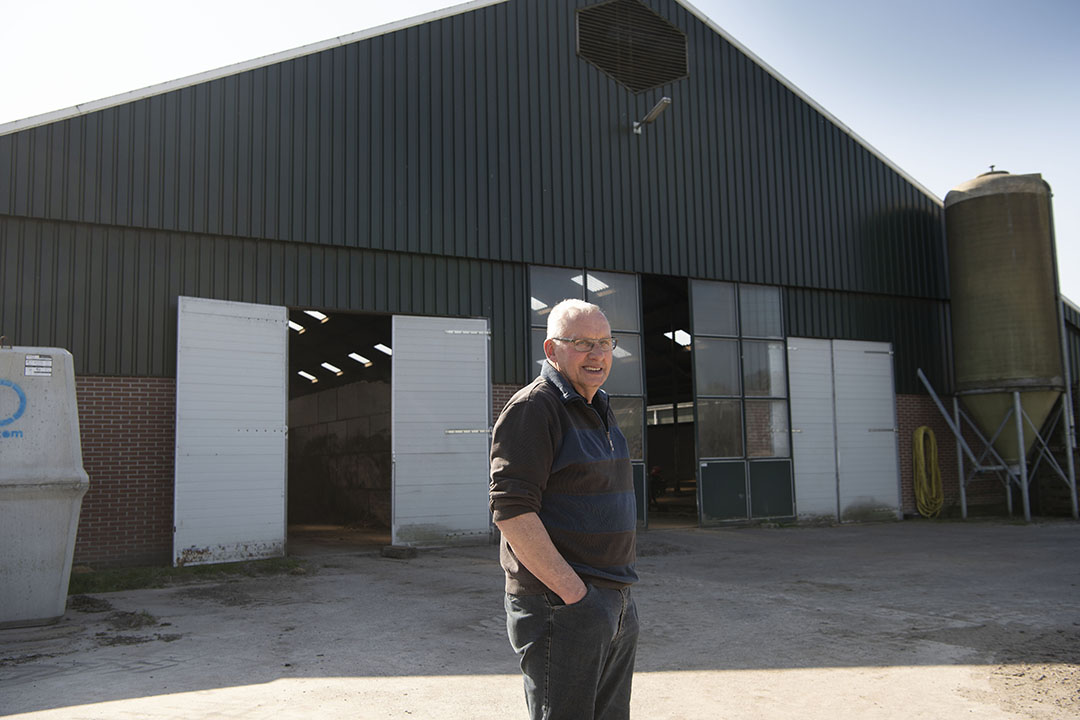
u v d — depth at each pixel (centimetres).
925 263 1834
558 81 1471
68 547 680
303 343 1817
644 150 1539
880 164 1814
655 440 2544
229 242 1177
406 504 1259
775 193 1672
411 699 467
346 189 1257
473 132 1376
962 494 1731
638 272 1500
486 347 1346
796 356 1664
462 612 743
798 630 652
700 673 523
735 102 1656
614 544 257
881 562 1066
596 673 243
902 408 1780
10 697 468
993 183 1700
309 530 1811
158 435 1106
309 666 545
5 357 663
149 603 798
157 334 1118
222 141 1177
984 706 450
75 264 1080
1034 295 1662
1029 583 875
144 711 441
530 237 1402
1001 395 1675
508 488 242
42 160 1062
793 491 1616
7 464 653
